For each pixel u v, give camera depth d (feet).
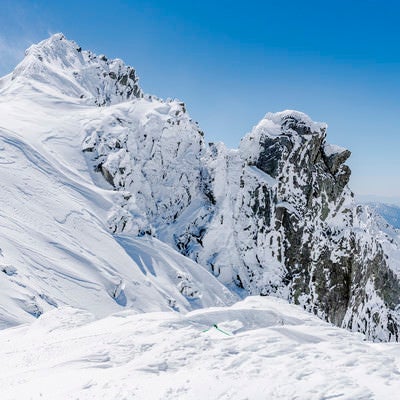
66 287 119.44
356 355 39.70
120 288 140.67
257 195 252.42
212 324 67.51
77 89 327.88
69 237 148.97
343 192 284.61
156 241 196.85
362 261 260.83
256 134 275.18
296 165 267.80
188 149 265.75
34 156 182.39
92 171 212.43
